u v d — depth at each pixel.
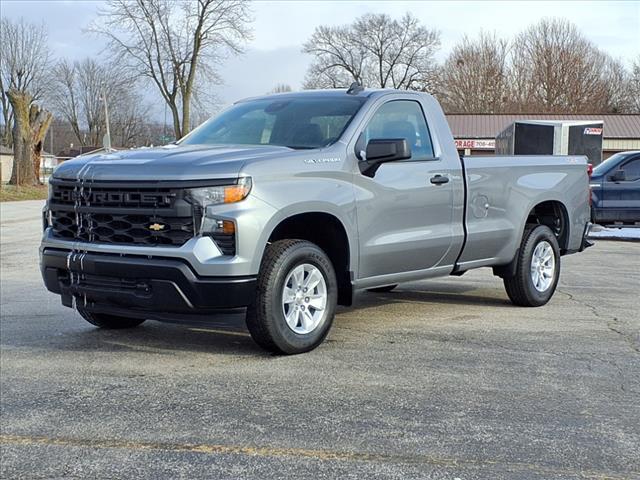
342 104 6.12
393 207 5.98
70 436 3.95
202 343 5.88
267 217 5.00
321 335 5.53
